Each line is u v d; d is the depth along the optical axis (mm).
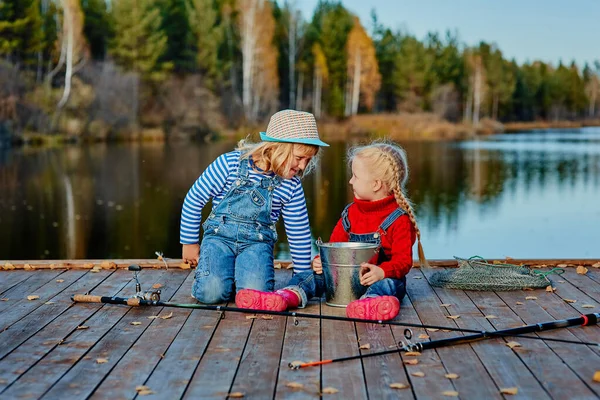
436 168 21156
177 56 38344
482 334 2945
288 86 43469
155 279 4113
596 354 2814
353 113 44062
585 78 66000
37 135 28359
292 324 3215
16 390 2504
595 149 29141
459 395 2449
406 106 47219
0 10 31375
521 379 2578
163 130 33406
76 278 4125
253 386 2529
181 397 2445
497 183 17719
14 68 29078
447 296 3727
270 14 39312
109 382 2572
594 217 12734
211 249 3590
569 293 3773
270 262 3609
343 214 3766
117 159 22828
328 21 45000
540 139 38375
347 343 2961
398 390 2488
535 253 9883
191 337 3045
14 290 3848
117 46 34750
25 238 11266
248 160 3639
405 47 47438
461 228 11703
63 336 3066
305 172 3799
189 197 3705
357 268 3463
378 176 3572
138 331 3129
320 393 2465
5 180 17547
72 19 31906
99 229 12023
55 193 15727
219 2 40938
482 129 49781
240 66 40062
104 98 31766
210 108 34781
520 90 60812
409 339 2977
